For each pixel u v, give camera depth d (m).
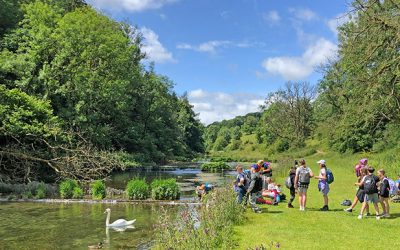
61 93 40.31
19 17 44.84
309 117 91.12
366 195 14.57
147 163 58.78
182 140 97.38
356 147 52.06
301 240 11.43
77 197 23.86
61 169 29.09
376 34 27.50
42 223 16.36
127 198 23.80
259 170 19.50
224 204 13.78
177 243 9.31
